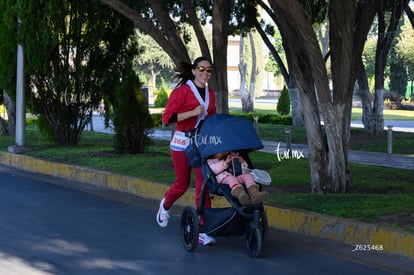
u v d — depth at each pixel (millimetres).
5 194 12617
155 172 13859
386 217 8875
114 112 17922
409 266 7535
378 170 14789
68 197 12344
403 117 45062
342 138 11367
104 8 19062
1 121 24875
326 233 8859
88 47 19516
